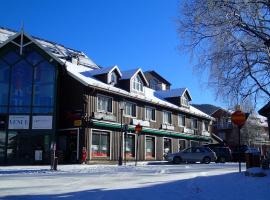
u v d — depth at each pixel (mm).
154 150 42031
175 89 49719
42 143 32812
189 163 37031
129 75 39250
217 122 70375
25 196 11914
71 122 33719
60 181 16797
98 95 34875
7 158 32531
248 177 15883
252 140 65000
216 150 41406
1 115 33125
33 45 33594
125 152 35344
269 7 17219
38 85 33375
